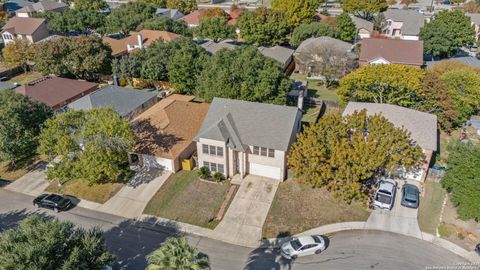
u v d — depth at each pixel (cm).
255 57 4638
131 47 7269
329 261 2658
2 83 5278
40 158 4069
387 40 6125
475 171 2825
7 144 3544
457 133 4350
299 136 3275
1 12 9369
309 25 7294
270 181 3556
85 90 5278
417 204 3131
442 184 3170
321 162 3102
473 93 4122
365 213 3117
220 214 3162
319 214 3128
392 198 3161
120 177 3653
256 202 3288
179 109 4338
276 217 3114
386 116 3678
